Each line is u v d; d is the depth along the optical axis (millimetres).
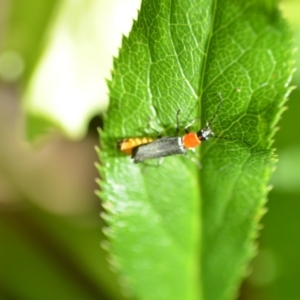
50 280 158
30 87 152
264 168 119
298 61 155
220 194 124
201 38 112
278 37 111
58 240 164
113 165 123
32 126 153
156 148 121
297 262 155
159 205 126
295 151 158
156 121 119
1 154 190
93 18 151
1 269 158
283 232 156
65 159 193
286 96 112
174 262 129
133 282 129
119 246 128
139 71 115
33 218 167
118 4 151
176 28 112
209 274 129
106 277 159
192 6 111
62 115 153
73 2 151
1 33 178
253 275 156
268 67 112
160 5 111
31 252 161
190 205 126
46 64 152
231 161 119
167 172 125
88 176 191
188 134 119
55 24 152
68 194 189
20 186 185
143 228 127
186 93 115
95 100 154
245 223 125
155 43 113
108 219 126
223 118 115
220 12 111
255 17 111
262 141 114
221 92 114
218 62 113
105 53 153
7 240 162
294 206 157
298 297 154
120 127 120
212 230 127
